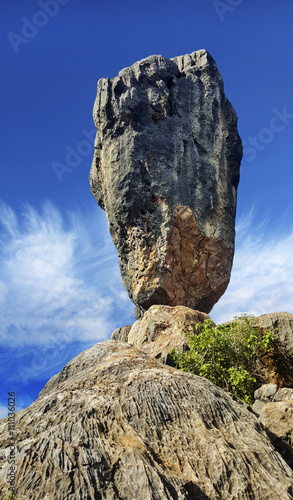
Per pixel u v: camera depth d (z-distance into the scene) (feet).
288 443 24.80
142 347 50.60
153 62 79.56
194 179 74.95
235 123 82.69
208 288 73.36
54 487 17.01
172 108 78.28
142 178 72.95
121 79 78.23
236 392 36.24
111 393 21.99
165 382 22.56
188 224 72.18
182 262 72.02
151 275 70.08
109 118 75.97
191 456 19.27
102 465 17.92
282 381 39.96
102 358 27.84
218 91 81.51
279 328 42.52
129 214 72.02
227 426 21.24
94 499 16.78
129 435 19.52
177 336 48.85
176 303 70.95
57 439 18.90
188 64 83.15
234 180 81.25
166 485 17.19
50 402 22.15
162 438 19.88
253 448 20.20
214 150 78.13
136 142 73.82
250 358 40.57
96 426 19.86
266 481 18.70
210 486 18.16
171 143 75.97
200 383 23.13
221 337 40.24
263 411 26.08
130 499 16.93
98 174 79.25
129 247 72.79
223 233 74.95
